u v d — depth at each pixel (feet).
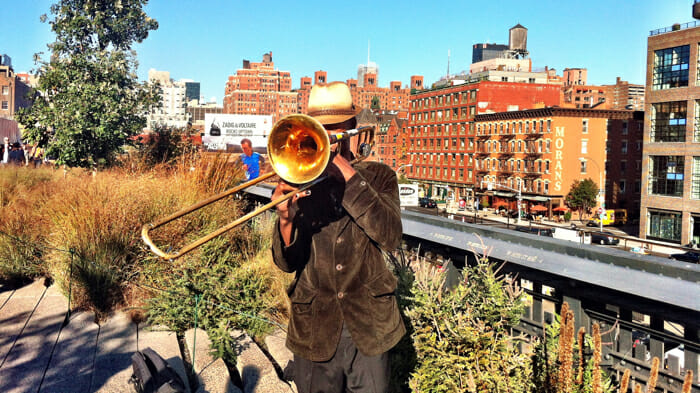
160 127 57.93
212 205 21.59
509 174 261.03
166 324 15.84
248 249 20.27
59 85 66.59
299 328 6.86
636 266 7.98
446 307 9.57
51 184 32.58
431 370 9.11
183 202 21.09
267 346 14.80
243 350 14.15
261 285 16.74
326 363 6.70
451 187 310.45
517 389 8.66
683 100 169.99
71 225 18.70
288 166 5.68
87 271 16.87
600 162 237.45
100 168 55.21
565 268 8.98
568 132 234.38
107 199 20.30
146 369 11.02
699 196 167.43
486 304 9.45
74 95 64.28
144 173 27.27
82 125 62.80
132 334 15.31
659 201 179.22
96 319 16.48
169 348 14.24
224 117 149.28
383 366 6.69
